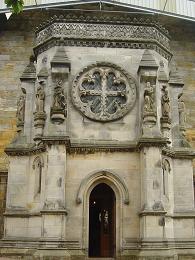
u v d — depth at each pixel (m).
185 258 26.44
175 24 38.72
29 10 35.94
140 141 25.48
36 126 27.22
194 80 38.12
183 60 38.44
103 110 27.28
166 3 36.66
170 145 28.44
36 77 29.33
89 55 28.05
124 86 27.84
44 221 24.20
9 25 37.75
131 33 28.62
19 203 27.20
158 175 25.16
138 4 35.84
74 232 25.16
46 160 25.86
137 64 28.20
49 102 27.22
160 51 29.16
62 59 26.97
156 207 24.66
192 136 36.72
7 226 26.75
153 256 23.52
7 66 36.94
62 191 24.81
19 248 26.17
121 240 25.31
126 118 27.20
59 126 25.62
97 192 29.38
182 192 27.97
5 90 36.44
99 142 26.59
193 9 37.53
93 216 30.56
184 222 27.45
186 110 37.28
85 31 28.36
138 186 26.09
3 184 33.94
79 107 26.98
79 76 27.56
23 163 27.88
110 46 28.30
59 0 34.94
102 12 36.16
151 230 24.30
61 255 23.42
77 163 26.23
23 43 37.53
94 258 25.66
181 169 28.34
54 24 28.52
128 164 26.44
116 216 25.97
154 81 26.97
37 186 26.97
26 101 29.34
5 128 35.59
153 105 26.38
